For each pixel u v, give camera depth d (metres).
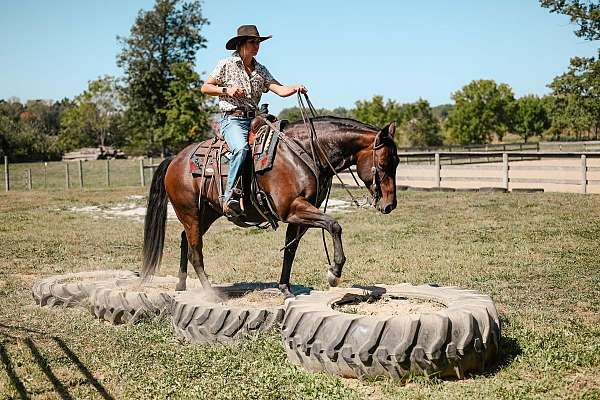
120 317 6.88
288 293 6.57
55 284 7.82
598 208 15.12
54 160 66.31
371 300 6.14
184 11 56.62
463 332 4.89
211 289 6.83
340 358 4.95
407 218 14.96
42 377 5.23
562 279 8.45
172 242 13.29
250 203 6.43
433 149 42.56
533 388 4.66
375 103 63.19
